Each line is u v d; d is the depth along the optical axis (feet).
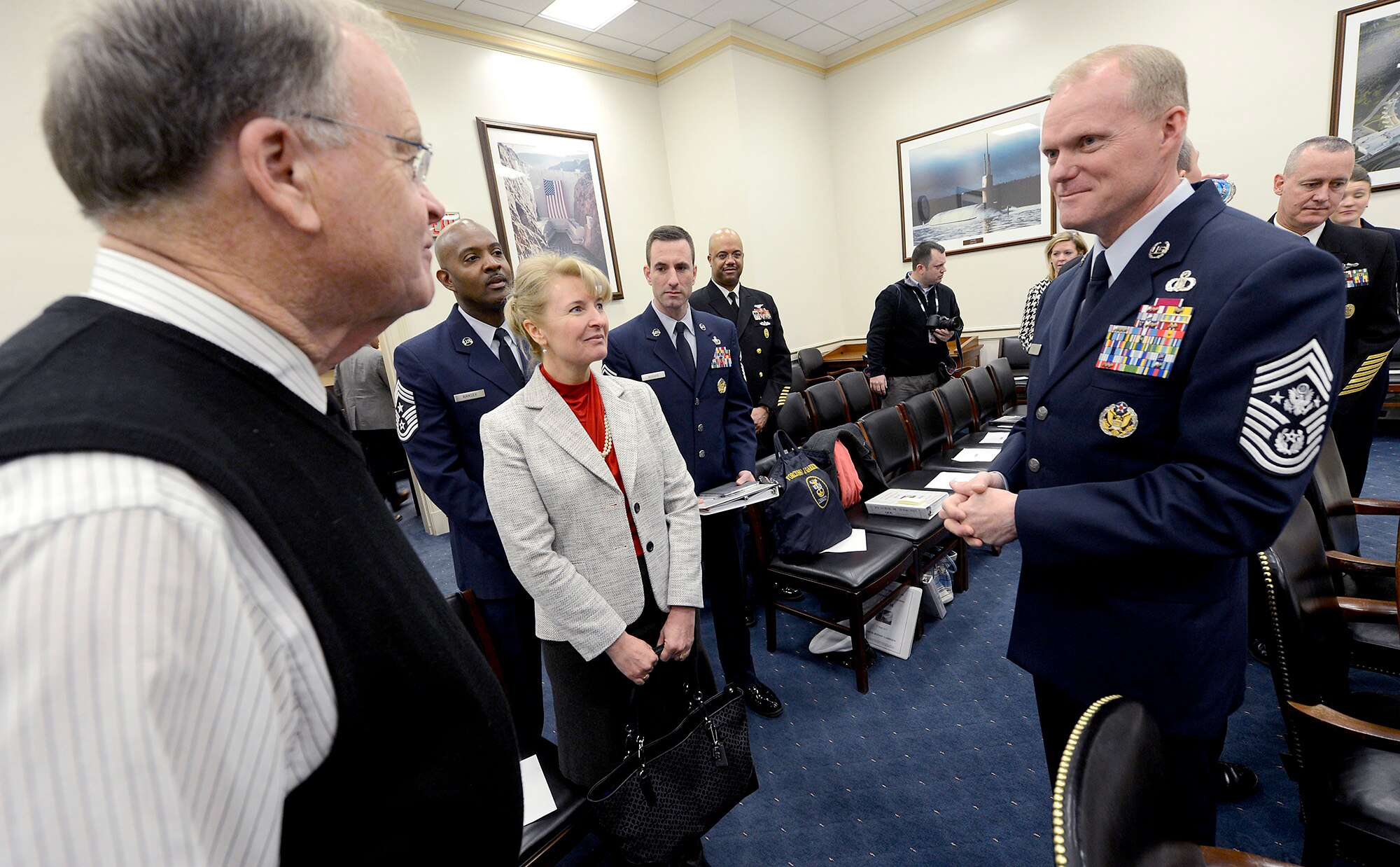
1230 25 12.03
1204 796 2.93
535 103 13.21
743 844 4.64
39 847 0.79
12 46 7.49
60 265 7.95
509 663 4.33
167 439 0.98
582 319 3.61
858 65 16.72
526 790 3.71
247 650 1.04
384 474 13.52
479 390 5.02
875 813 4.79
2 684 0.79
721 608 5.86
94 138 1.07
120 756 0.83
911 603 6.76
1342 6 11.02
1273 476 2.29
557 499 3.66
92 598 0.84
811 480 6.65
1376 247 6.38
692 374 6.04
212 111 1.10
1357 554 4.92
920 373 11.80
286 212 1.20
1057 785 1.80
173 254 1.18
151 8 1.05
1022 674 6.27
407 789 1.41
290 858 1.24
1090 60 2.70
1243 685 2.93
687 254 5.93
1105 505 2.65
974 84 15.02
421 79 11.45
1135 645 2.87
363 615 1.28
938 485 7.99
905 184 16.58
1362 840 2.95
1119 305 2.83
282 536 1.14
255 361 1.24
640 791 3.41
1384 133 11.02
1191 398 2.48
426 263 1.55
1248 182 12.31
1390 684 5.55
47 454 0.89
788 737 5.71
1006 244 15.34
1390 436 11.75
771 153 15.69
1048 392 3.14
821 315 17.84
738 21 14.32
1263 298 2.30
